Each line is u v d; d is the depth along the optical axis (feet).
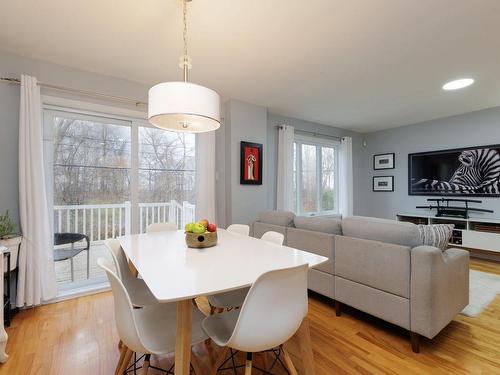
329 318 7.52
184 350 3.53
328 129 16.75
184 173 11.71
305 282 3.82
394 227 6.57
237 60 8.29
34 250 7.80
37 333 6.61
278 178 13.93
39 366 5.38
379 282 6.59
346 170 17.06
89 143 9.71
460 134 14.26
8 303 6.91
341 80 9.77
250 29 6.65
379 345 6.19
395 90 10.78
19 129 7.75
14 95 7.89
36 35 6.97
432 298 5.71
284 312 3.55
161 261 4.64
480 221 12.81
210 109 5.10
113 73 9.23
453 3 5.70
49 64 8.41
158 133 11.08
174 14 6.07
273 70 8.98
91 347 6.06
